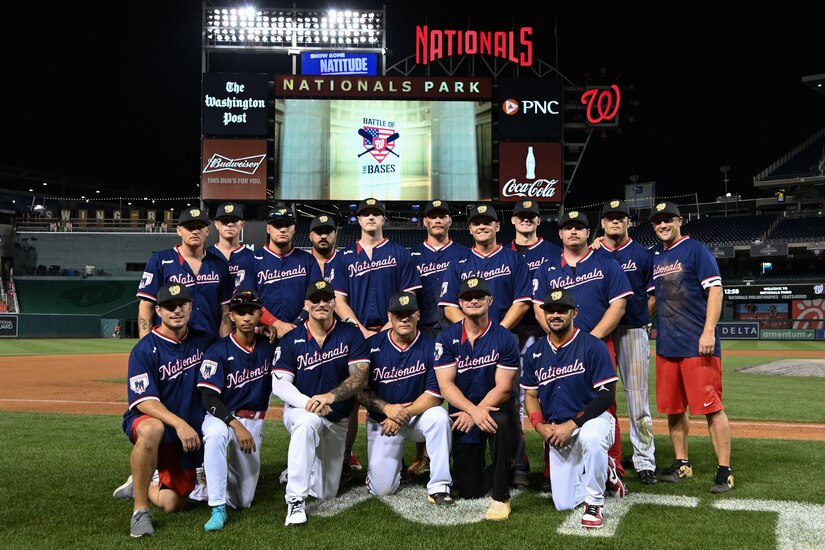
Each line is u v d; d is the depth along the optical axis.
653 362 19.66
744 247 37.19
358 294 5.97
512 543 3.82
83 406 9.72
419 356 4.97
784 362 17.59
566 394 4.61
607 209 5.76
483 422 4.51
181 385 4.61
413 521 4.28
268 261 5.89
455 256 6.21
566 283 5.47
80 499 4.67
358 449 6.62
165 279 5.45
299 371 4.81
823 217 38.38
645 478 5.31
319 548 3.75
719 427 5.08
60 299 38.47
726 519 4.28
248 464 4.58
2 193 47.31
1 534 3.96
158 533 4.02
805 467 5.79
